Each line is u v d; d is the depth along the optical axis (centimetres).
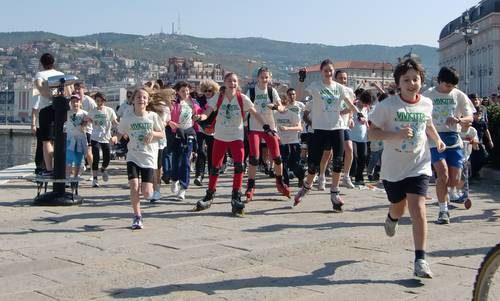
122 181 1316
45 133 1012
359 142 1280
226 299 461
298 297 470
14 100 14475
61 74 1005
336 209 887
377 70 12900
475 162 1400
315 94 881
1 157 3459
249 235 705
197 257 591
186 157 1008
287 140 1227
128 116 751
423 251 528
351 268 556
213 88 1095
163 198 1020
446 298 470
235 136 867
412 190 534
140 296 464
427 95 823
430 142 803
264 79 974
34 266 548
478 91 9919
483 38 9725
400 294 479
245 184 1264
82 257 583
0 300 448
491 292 373
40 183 934
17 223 759
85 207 905
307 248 637
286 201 998
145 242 657
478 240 686
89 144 1218
